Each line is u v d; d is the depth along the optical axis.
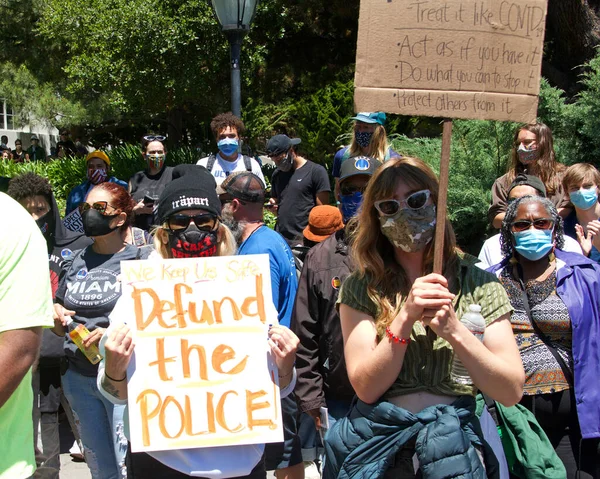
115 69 13.57
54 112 17.64
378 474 2.36
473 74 2.40
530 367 3.31
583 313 3.31
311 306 3.51
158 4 13.03
